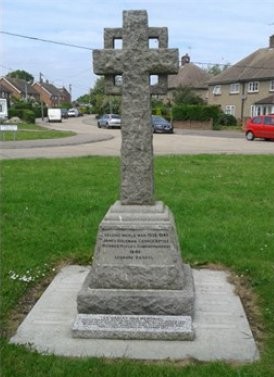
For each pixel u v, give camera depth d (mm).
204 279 6117
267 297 5531
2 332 4832
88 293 4988
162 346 4551
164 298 4918
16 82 113375
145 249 5047
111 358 4352
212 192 11227
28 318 5113
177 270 5027
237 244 7258
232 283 6008
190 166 15906
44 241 7453
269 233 7820
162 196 10508
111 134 36656
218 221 8531
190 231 7832
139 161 5215
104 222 5074
